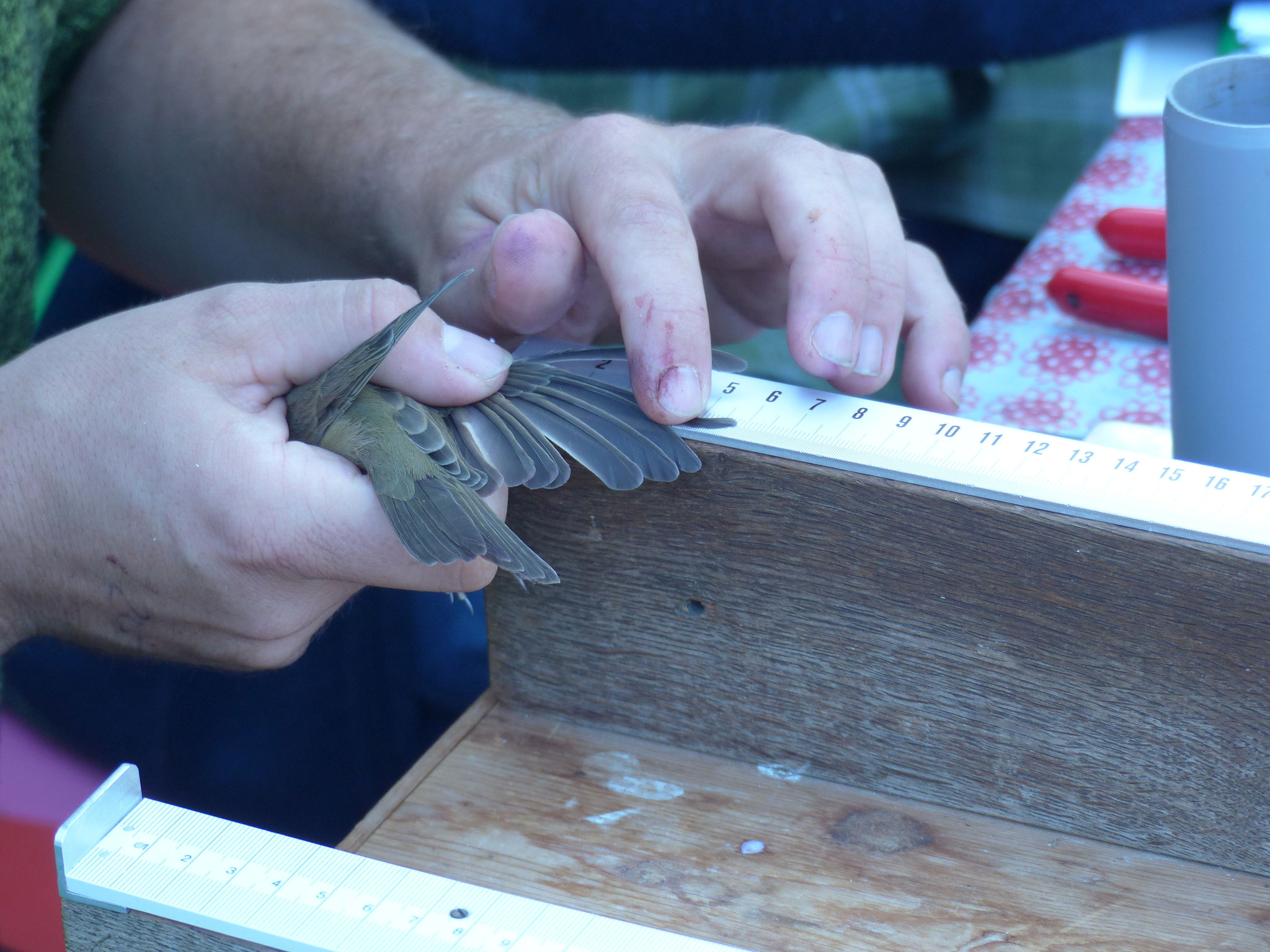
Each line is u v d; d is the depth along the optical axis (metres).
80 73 1.27
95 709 1.24
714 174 1.02
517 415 0.95
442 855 0.93
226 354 0.96
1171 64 1.30
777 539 0.93
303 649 1.01
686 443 0.93
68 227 1.37
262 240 1.21
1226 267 0.93
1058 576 0.90
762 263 1.06
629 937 0.85
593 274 1.06
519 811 0.94
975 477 0.91
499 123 1.12
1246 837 0.91
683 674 0.96
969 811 0.94
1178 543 0.89
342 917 0.85
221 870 0.86
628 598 0.96
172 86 1.22
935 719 0.93
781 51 1.62
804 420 0.94
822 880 0.92
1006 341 1.11
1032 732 0.92
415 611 1.21
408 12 1.71
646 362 0.95
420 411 0.94
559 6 1.69
